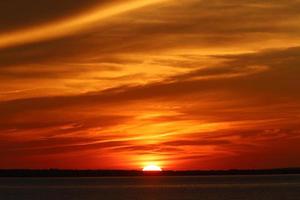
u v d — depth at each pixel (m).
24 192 175.62
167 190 181.88
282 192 153.50
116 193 163.12
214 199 129.38
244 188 187.25
